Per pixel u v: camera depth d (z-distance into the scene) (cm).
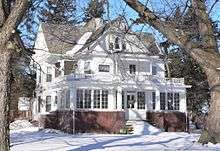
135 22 1547
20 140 2686
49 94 4847
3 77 1045
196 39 2153
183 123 4566
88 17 1631
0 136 1041
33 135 3484
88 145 2150
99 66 4484
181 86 4616
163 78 4559
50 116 4681
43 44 5009
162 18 1638
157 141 2488
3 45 1032
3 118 1047
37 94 5312
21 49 1118
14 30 1026
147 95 4488
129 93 4412
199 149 1881
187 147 1989
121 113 4216
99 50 4484
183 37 1806
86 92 4153
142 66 4725
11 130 4569
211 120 2141
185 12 1750
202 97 5528
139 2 1528
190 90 5491
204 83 5372
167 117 4525
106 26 1580
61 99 4412
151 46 1878
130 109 4394
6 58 1040
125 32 1567
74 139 2764
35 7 1412
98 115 4144
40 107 5138
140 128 4181
